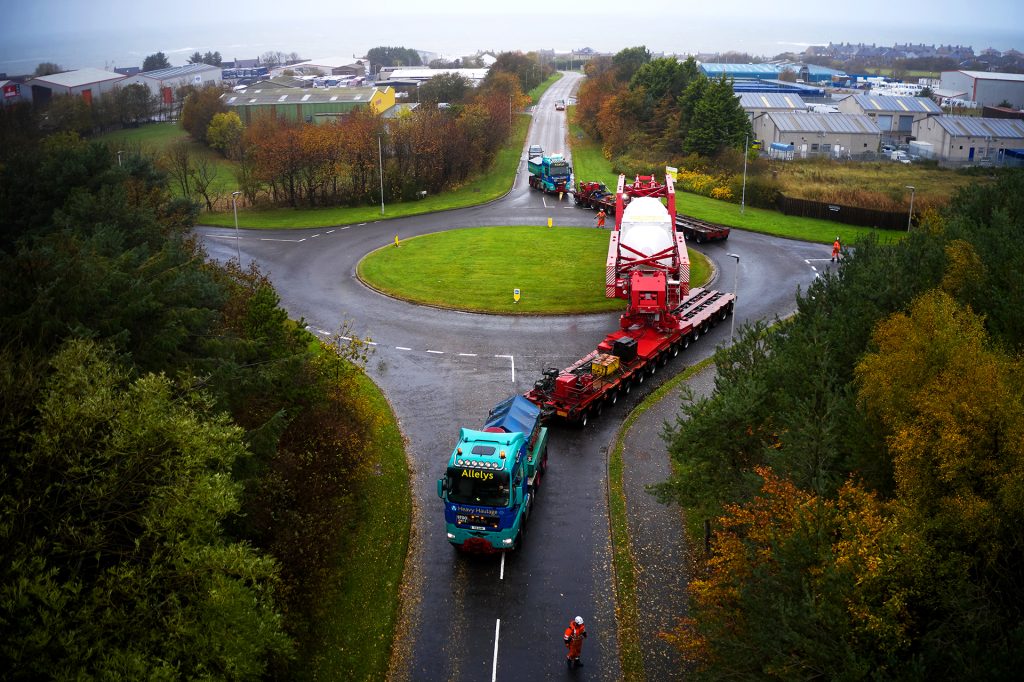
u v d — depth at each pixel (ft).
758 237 232.94
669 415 124.47
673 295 146.41
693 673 62.69
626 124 370.12
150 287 82.94
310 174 276.41
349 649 76.59
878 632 50.26
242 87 645.10
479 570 88.58
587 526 96.48
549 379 121.29
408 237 232.73
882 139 423.64
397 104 490.90
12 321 69.82
